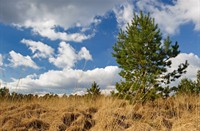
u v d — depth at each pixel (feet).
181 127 19.11
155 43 46.32
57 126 21.36
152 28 46.85
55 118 22.84
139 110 24.13
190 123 19.34
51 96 30.45
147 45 45.88
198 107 24.20
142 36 45.98
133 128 19.84
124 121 21.40
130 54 45.60
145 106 25.71
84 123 22.03
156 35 46.68
